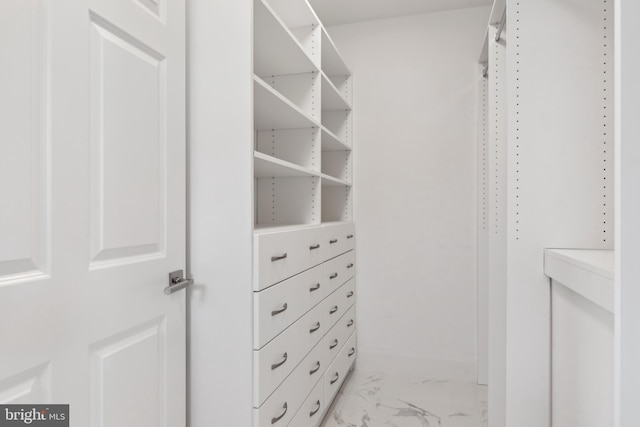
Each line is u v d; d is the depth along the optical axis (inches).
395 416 79.4
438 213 101.3
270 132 80.8
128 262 40.6
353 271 103.7
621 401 22.1
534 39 43.8
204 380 51.3
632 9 21.7
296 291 62.1
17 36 29.4
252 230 49.8
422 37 102.4
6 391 28.9
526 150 44.1
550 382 44.1
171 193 47.3
